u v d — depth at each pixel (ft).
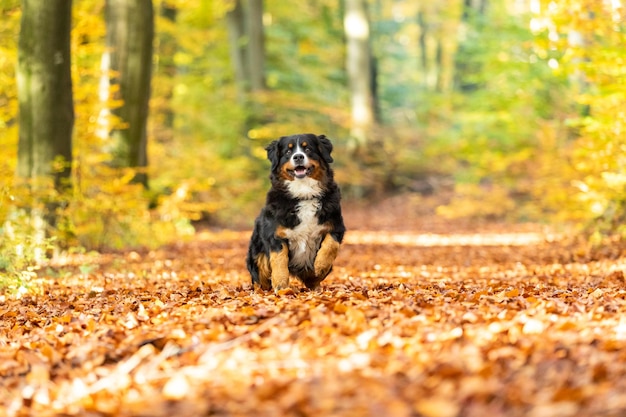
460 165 109.09
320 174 26.91
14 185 41.55
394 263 43.86
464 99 103.60
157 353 17.88
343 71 131.75
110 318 22.24
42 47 42.86
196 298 26.35
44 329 22.49
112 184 50.83
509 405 12.46
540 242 54.29
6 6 49.75
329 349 16.63
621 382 13.12
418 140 111.65
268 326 18.80
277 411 12.80
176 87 102.01
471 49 95.09
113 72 53.11
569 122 47.96
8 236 35.88
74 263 41.24
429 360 15.24
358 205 107.14
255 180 86.48
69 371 17.17
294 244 27.20
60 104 43.65
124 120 58.70
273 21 125.70
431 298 23.84
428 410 12.16
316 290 27.73
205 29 109.19
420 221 85.40
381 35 172.24
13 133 48.19
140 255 47.52
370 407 12.60
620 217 47.78
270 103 103.91
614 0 42.57
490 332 17.53
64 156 44.04
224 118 103.76
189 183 60.54
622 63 41.65
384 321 19.12
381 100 169.58
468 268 40.01
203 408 13.26
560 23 43.91
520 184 76.69
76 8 52.29
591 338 16.49
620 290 25.40
